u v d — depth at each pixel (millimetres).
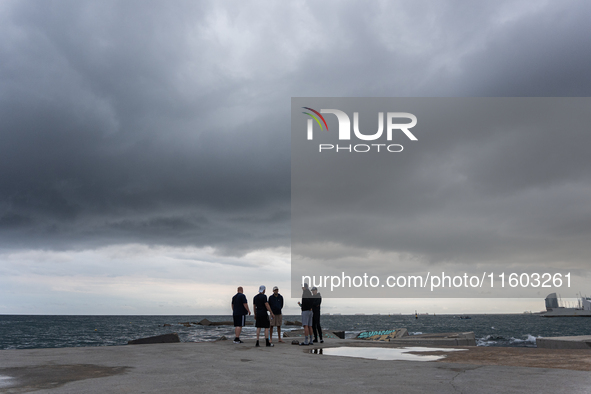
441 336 16703
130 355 8781
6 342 46500
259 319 11414
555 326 80312
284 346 11586
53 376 5906
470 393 4332
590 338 12180
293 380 5445
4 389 4887
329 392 4539
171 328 82750
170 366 6992
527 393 4242
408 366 6824
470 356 8391
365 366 6887
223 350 10102
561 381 5012
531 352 8945
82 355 8766
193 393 4543
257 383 5215
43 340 49656
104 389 4836
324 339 15680
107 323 131625
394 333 17969
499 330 61625
